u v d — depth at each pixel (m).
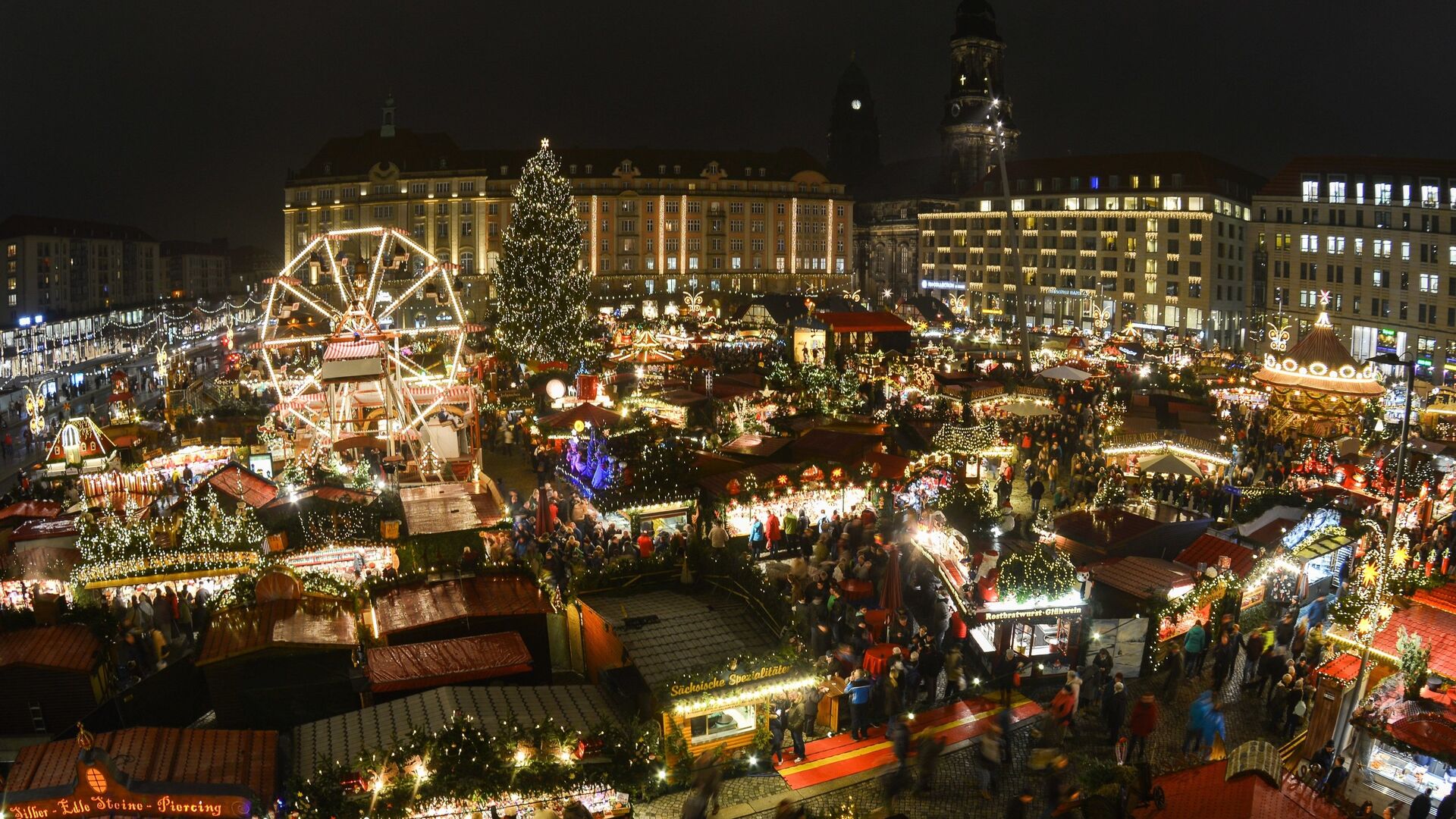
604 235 155.25
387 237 44.25
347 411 46.88
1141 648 26.77
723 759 20.27
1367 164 116.50
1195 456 43.91
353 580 25.92
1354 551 30.08
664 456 36.81
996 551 26.98
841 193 166.62
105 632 22.95
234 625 21.25
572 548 31.19
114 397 50.56
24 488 38.16
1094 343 87.44
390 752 16.33
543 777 16.55
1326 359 40.69
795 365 64.88
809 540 33.59
